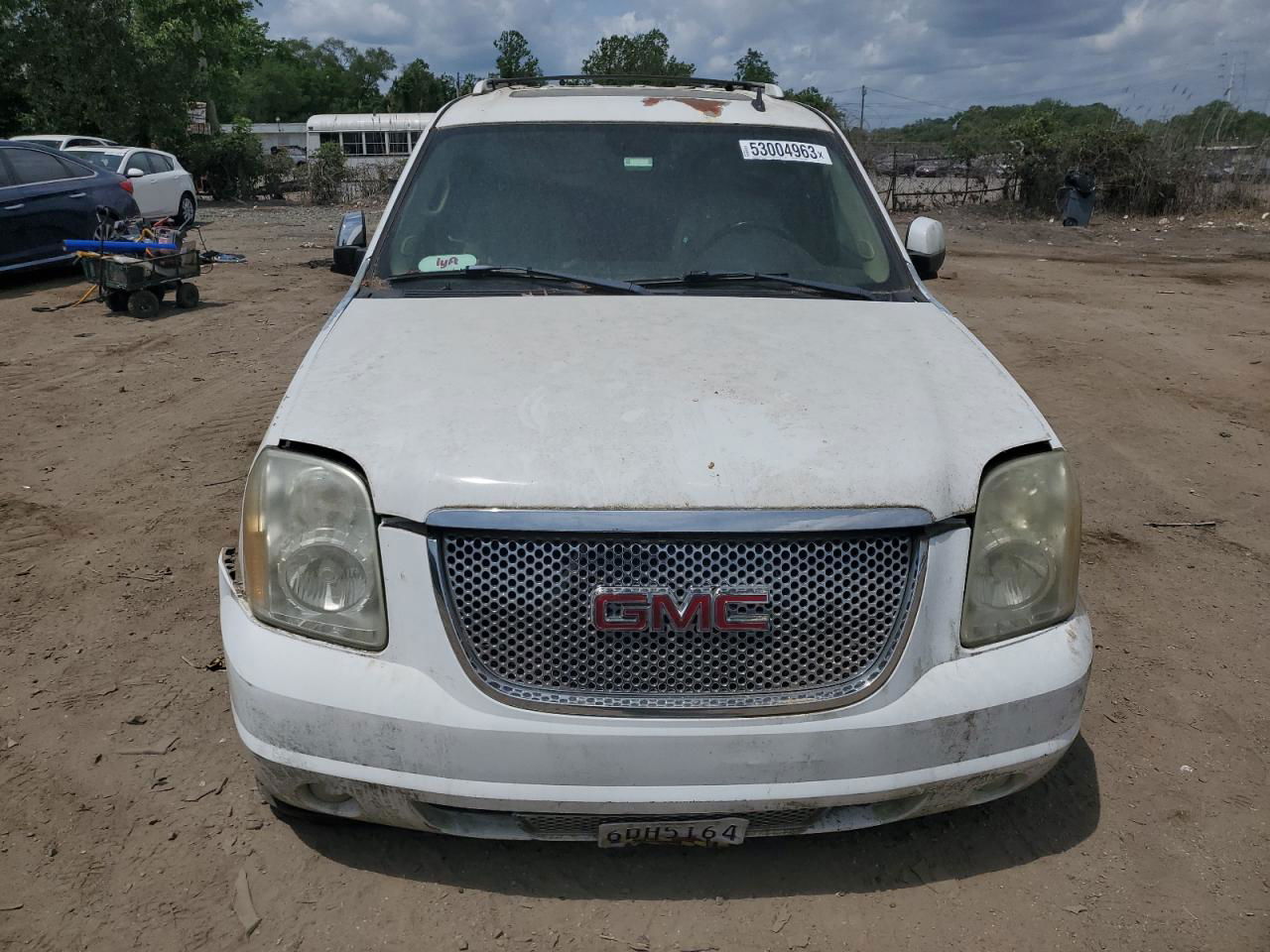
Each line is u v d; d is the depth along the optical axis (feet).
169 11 103.40
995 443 7.38
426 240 10.66
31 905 7.54
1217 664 11.37
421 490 6.74
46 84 81.41
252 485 7.17
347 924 7.45
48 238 34.35
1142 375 24.43
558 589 6.64
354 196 89.86
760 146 11.66
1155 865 8.20
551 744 6.59
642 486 6.69
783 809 6.82
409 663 6.74
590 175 11.17
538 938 7.37
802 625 6.73
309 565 6.94
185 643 11.34
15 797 8.69
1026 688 6.99
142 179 50.16
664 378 7.87
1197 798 9.04
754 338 8.80
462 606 6.71
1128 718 10.29
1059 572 7.34
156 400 20.88
